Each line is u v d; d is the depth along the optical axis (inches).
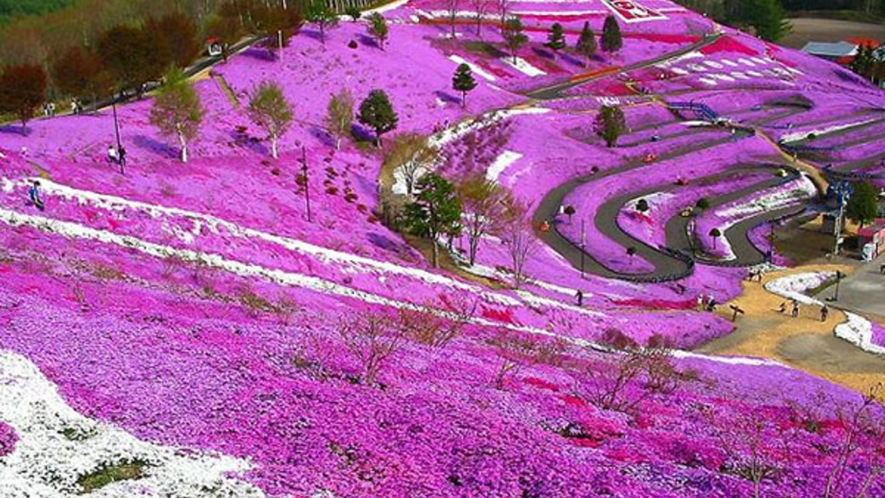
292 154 3823.8
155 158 3193.9
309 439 1042.1
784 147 5438.0
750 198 4532.5
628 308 2903.5
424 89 5315.0
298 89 4771.2
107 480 897.5
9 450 927.7
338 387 1249.4
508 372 1587.1
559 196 4426.7
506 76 6254.9
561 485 957.8
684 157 5032.0
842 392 2146.9
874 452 1231.5
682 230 4109.3
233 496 876.0
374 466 980.6
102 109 3848.4
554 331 2561.5
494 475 975.6
